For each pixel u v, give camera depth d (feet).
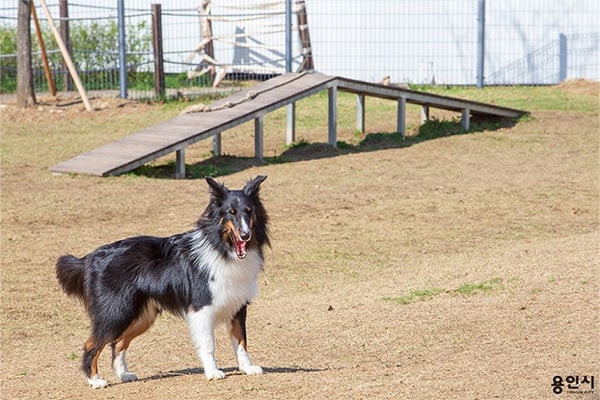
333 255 44.65
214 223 25.29
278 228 49.16
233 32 92.58
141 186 56.49
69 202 52.95
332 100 68.28
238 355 26.20
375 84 69.05
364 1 91.35
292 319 34.09
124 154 59.41
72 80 87.56
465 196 55.47
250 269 25.52
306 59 88.43
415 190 56.85
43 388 26.58
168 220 49.96
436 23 91.25
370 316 33.50
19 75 78.28
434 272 39.99
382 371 25.61
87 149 66.85
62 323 35.81
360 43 91.81
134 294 25.68
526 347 27.81
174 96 83.46
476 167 62.59
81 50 86.28
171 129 62.44
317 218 51.06
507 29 91.30
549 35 91.61
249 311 35.73
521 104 82.12
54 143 68.54
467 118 73.41
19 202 52.95
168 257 25.84
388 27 91.50
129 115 77.51
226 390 24.07
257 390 23.82
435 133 72.43
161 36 83.30
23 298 38.55
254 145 69.97
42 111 77.46
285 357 29.35
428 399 22.03
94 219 50.21
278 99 65.82
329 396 22.74
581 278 35.55
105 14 92.68
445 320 32.01
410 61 92.02
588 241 43.55
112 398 24.44
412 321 32.30
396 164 63.46
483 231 48.73
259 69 90.48
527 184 58.18
